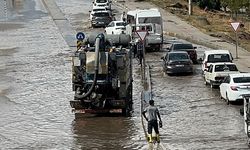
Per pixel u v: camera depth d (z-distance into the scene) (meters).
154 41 97.69
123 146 42.28
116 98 52.12
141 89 65.44
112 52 51.84
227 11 171.88
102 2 135.25
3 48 101.19
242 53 89.69
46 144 43.81
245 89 56.25
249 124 41.12
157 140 42.59
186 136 44.56
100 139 44.69
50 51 97.12
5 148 42.94
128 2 163.75
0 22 133.25
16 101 61.03
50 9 152.38
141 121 50.31
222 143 42.03
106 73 50.97
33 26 126.94
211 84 66.50
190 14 142.38
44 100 61.25
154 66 84.06
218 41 104.75
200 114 52.84
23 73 78.56
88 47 53.84
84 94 51.44
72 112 54.78
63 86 69.12
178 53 77.75
